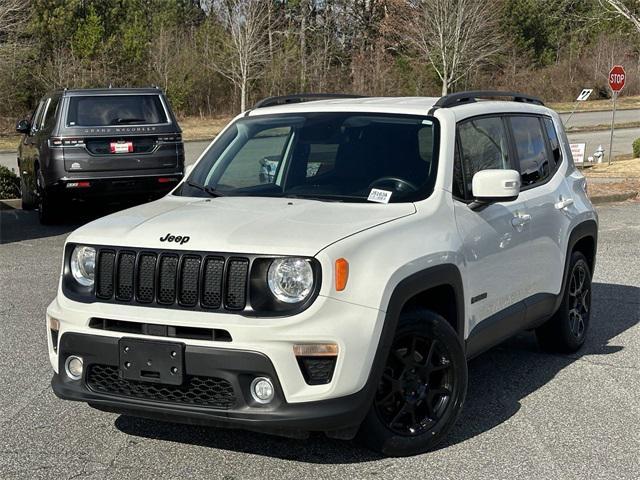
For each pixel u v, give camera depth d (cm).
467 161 544
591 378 624
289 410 417
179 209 495
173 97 4853
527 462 469
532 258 595
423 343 477
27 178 1471
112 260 451
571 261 668
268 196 523
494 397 582
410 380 473
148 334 434
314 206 489
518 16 6050
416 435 474
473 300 518
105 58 4694
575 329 687
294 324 412
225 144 591
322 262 418
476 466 463
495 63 5653
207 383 429
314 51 5338
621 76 2467
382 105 566
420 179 513
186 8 6506
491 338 549
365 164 527
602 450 487
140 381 438
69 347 455
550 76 6053
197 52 5081
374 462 468
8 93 4350
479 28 4456
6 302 857
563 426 526
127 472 456
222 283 423
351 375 421
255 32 4503
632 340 726
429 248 471
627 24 3297
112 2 5531
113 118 1277
